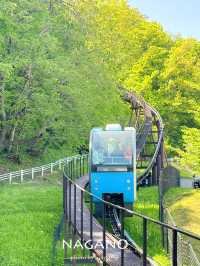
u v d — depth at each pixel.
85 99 48.44
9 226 24.03
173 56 82.69
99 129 27.19
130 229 24.77
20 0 42.97
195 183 50.78
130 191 26.19
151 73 86.75
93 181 26.27
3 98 42.28
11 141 46.53
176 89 81.81
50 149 52.19
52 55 46.47
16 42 41.88
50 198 32.75
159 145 50.56
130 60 93.12
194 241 25.58
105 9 95.69
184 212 37.47
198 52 86.12
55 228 24.48
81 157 47.75
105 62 68.81
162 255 21.12
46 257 19.55
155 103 81.75
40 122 47.12
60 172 45.91
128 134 26.91
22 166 46.88
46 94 43.91
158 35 96.06
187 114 80.25
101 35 76.25
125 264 13.52
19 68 42.41
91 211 16.52
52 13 52.31
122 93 70.25
